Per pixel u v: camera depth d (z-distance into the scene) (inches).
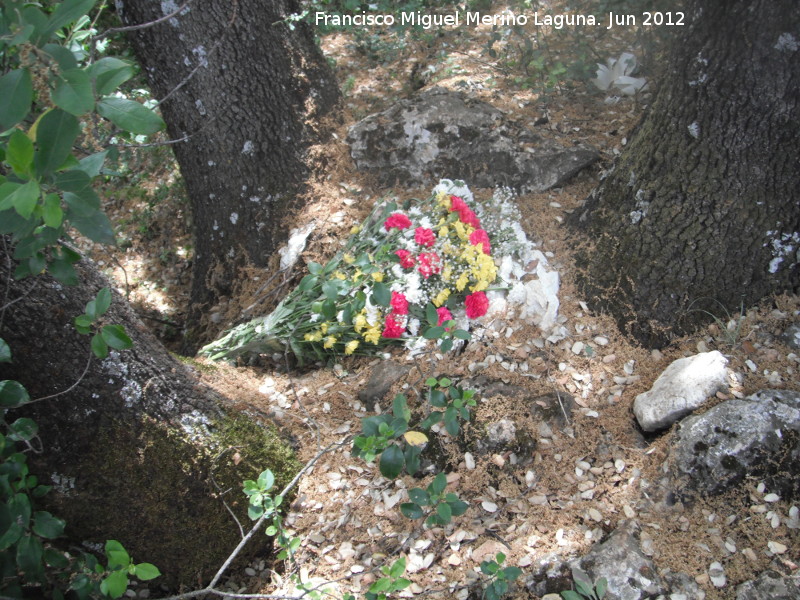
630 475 107.3
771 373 109.6
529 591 96.6
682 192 119.0
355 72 208.2
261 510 94.7
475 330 128.5
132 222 206.8
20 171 55.8
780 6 102.3
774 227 114.5
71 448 95.9
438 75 194.4
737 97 109.3
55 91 55.4
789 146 109.7
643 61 170.4
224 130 152.2
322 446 119.2
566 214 146.1
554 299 131.4
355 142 160.4
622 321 126.9
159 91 151.2
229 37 144.8
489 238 140.2
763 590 89.7
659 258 122.7
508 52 196.5
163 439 102.7
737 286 118.8
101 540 101.0
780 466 98.8
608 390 119.8
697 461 102.2
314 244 150.3
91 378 97.0
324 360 136.2
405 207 149.6
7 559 84.0
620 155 135.4
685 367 112.7
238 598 104.8
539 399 116.8
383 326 128.8
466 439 113.0
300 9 162.1
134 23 143.1
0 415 81.7
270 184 156.6
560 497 107.0
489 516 106.8
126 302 110.5
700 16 112.7
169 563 105.1
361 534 108.8
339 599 101.2
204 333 157.6
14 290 89.6
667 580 93.4
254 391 128.1
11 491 80.4
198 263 165.9
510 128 158.9
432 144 156.8
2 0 58.1
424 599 99.1
